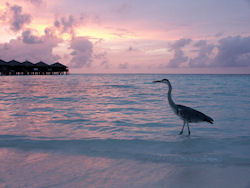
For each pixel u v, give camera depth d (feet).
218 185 10.69
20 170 12.27
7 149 16.26
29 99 53.88
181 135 21.88
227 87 106.83
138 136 21.31
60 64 343.26
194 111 21.63
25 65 306.55
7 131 22.99
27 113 34.91
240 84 136.46
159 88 103.40
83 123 27.71
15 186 10.36
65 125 26.48
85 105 45.11
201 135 21.84
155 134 22.29
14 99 53.57
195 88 100.12
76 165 13.15
